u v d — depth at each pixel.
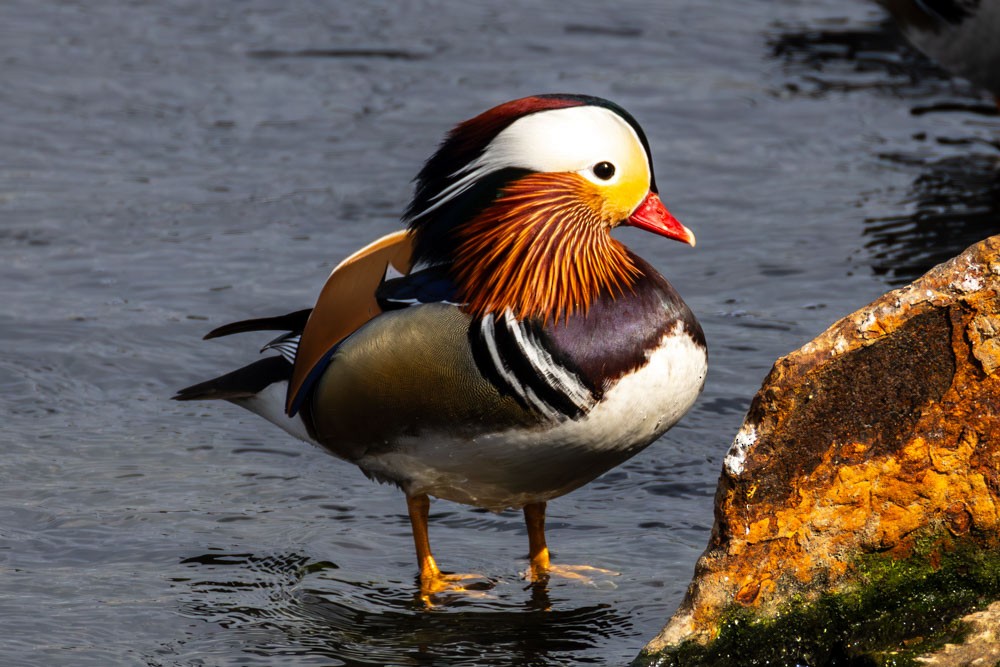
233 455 11.86
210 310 14.77
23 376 13.12
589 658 8.70
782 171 18.73
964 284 7.81
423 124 20.19
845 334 7.84
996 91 19.83
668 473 11.49
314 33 23.95
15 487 11.04
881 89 21.88
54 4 25.17
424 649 8.83
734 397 12.70
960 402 7.88
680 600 9.48
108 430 12.20
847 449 7.91
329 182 18.31
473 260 9.52
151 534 10.38
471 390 9.20
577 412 9.15
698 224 17.03
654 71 22.41
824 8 25.92
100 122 20.19
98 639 8.81
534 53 23.11
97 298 14.98
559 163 9.54
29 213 17.17
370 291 9.78
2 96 20.89
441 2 25.61
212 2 25.48
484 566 10.13
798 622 7.89
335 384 9.61
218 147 19.45
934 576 7.94
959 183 18.17
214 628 9.05
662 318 9.34
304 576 9.84
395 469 9.81
